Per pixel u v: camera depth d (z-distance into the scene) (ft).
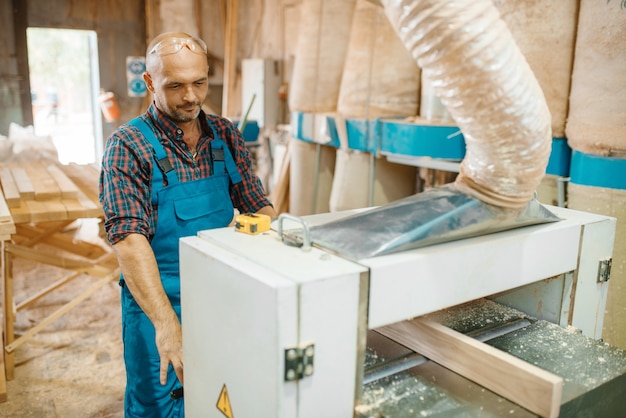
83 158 28.68
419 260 3.21
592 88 6.51
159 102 5.27
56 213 8.62
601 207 6.61
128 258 4.82
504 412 3.24
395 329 4.09
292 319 2.80
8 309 8.99
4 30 18.39
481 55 2.92
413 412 3.23
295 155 12.30
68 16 19.27
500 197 3.53
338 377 3.06
